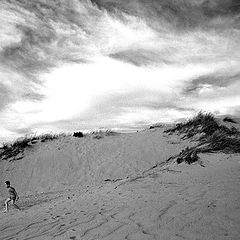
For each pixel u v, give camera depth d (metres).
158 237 4.15
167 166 11.09
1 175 19.14
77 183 16.92
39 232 5.38
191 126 20.53
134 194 7.48
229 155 10.23
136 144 20.61
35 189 16.88
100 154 20.28
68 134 25.08
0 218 8.10
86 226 5.24
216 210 4.94
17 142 23.42
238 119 19.16
